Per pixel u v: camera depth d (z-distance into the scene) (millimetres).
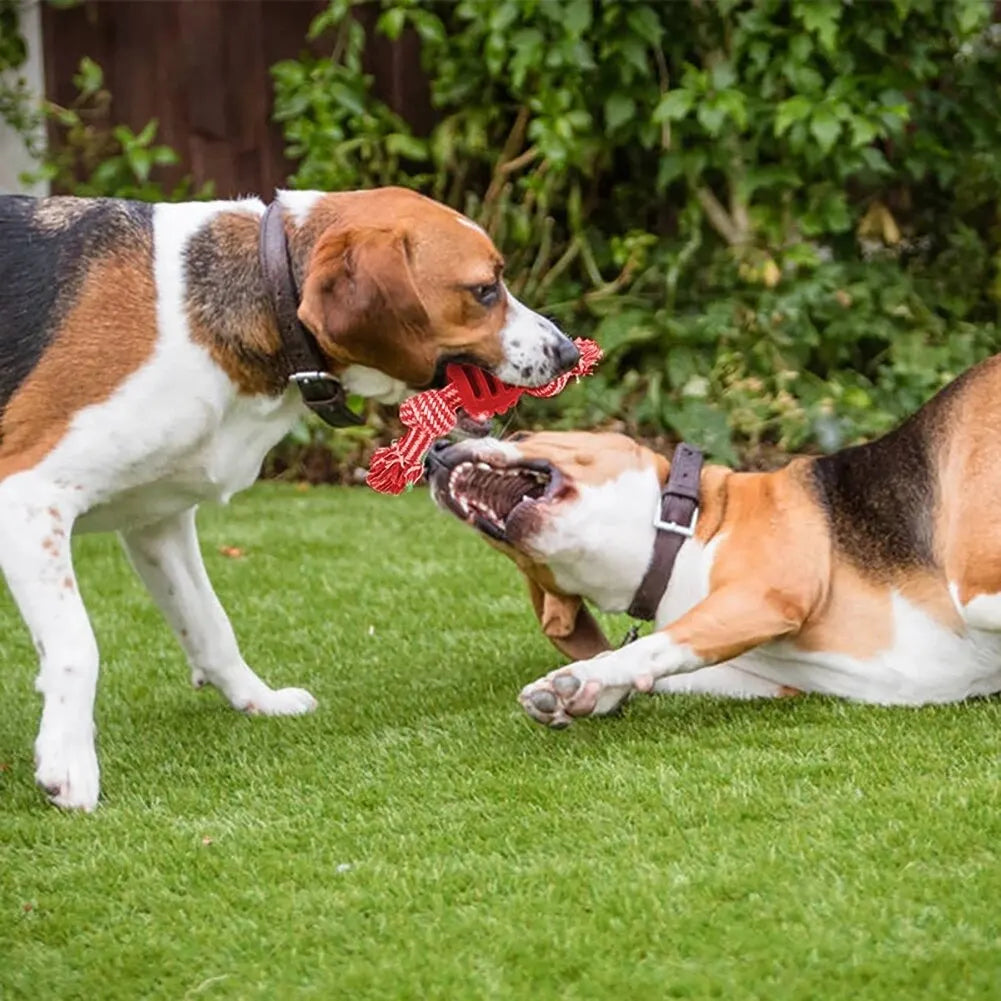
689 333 10336
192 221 5176
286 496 10523
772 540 5395
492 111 10930
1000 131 11008
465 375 5246
